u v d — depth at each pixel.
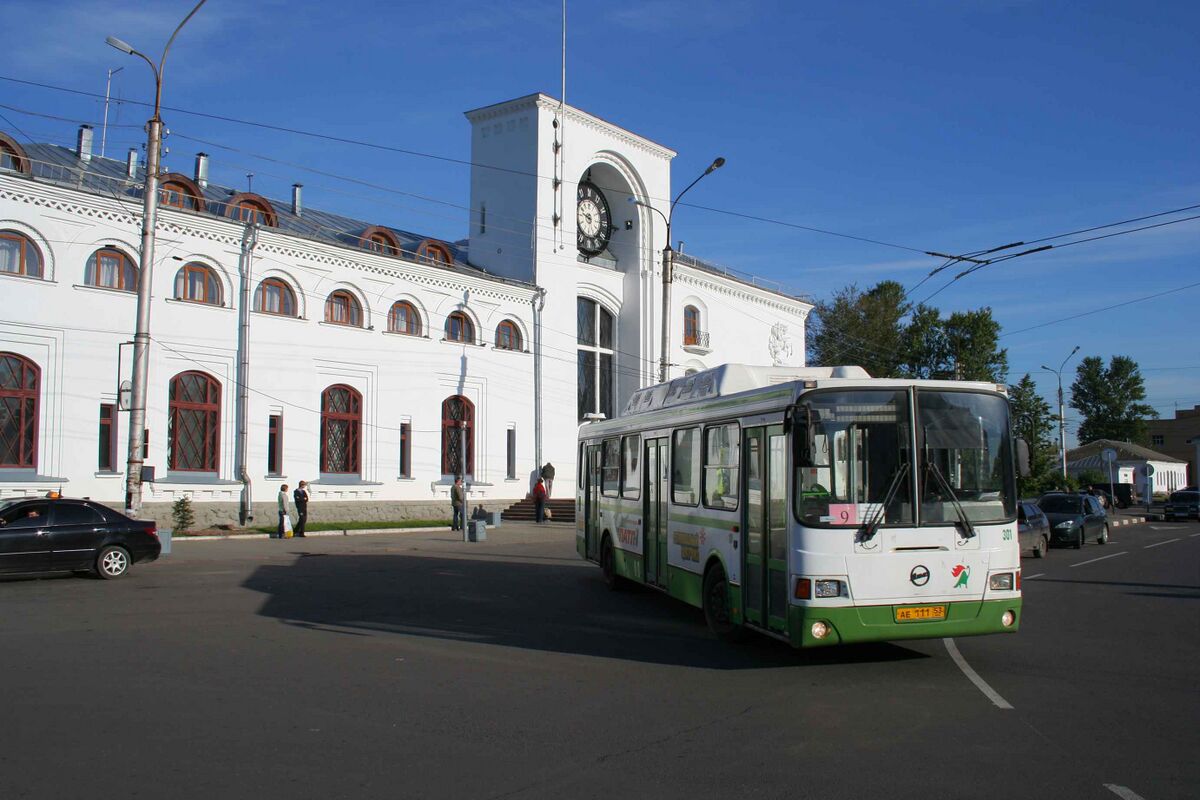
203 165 34.91
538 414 40.22
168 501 27.47
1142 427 102.56
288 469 30.89
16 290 24.73
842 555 9.16
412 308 35.47
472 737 7.11
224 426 29.16
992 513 9.59
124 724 7.29
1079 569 21.97
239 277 29.72
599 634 12.16
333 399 32.59
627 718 7.75
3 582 17.19
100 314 26.31
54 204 25.47
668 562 13.62
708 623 11.91
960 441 9.66
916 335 71.75
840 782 6.07
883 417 9.52
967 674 9.60
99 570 17.53
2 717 7.47
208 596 15.38
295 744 6.83
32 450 24.98
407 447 34.94
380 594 16.00
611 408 46.56
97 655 10.14
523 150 41.78
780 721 7.66
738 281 51.97
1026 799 5.73
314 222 36.38
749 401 10.82
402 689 8.73
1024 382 62.31
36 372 25.16
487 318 38.16
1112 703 8.31
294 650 10.65
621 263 47.50
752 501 10.66
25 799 5.57
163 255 27.83
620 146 45.50
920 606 9.27
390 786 5.93
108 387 26.42
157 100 21.33
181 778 6.01
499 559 23.17
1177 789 5.91
